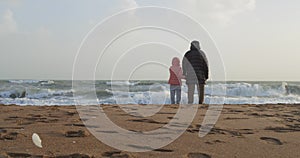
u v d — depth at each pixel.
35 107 5.92
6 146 2.55
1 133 3.06
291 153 2.52
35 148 2.51
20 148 2.50
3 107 5.86
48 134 3.06
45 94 16.44
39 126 3.53
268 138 3.11
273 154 2.48
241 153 2.51
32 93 17.41
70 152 2.40
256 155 2.45
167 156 2.37
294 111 5.75
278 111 5.72
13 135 2.99
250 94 17.69
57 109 5.52
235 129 3.60
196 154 2.46
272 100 16.03
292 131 3.51
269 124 4.01
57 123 3.77
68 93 16.61
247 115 4.99
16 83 20.81
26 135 3.00
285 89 18.12
